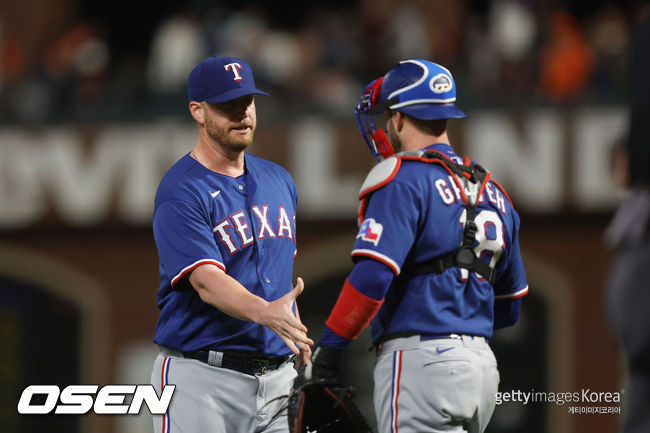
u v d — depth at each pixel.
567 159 40.12
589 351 41.19
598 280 41.09
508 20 44.94
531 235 41.69
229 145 12.90
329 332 11.54
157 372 13.29
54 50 51.19
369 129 12.72
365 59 46.66
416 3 51.56
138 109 46.56
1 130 44.41
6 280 46.00
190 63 47.19
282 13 66.81
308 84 45.31
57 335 45.75
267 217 13.25
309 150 42.28
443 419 11.39
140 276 45.00
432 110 12.00
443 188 11.62
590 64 44.25
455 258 11.59
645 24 8.50
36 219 44.28
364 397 41.28
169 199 12.75
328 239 43.12
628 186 9.15
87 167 44.00
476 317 11.77
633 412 8.55
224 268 12.59
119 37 65.44
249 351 12.98
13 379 45.69
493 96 43.47
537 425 41.00
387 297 11.85
